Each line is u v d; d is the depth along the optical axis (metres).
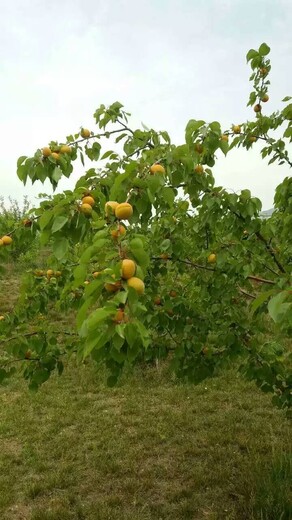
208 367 3.09
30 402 5.81
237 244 2.78
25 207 14.63
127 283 1.15
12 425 5.11
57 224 1.50
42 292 3.25
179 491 3.65
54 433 4.89
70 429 5.02
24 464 4.25
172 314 2.99
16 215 13.18
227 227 2.74
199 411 5.38
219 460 4.14
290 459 3.47
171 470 4.07
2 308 9.91
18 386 6.43
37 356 2.94
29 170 1.96
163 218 2.93
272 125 3.00
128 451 4.41
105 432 4.87
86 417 5.27
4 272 2.64
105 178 2.06
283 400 3.13
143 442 4.61
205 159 2.36
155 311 2.94
